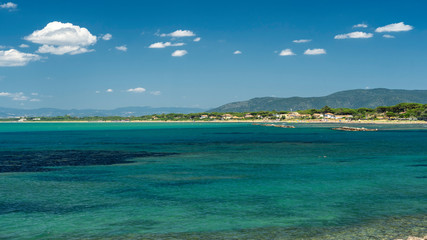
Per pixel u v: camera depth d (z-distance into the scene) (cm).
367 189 3688
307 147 9056
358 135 14638
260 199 3275
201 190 3678
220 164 5769
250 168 5278
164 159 6525
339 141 11212
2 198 3359
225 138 13462
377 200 3209
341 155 7012
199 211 2886
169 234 2350
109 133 19375
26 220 2666
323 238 2241
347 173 4734
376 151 7756
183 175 4656
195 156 7031
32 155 7406
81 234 2366
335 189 3691
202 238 2270
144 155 7281
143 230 2436
